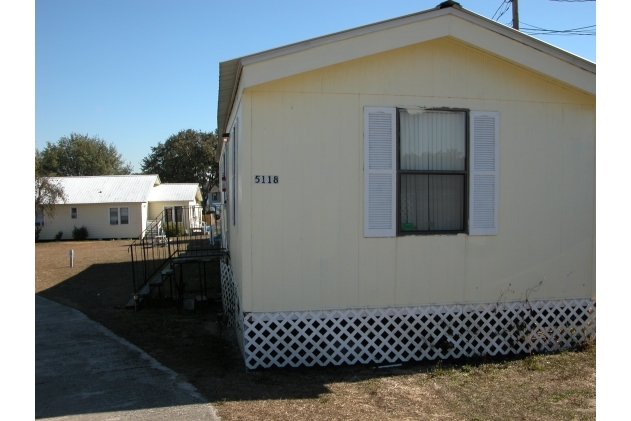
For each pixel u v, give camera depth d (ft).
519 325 22.48
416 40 20.80
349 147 20.88
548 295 22.77
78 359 22.06
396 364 21.18
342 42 20.24
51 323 29.58
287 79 20.38
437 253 21.67
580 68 22.29
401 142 21.48
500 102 22.26
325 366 20.85
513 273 22.41
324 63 20.10
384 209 21.18
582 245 23.15
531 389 18.15
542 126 22.68
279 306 20.44
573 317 23.43
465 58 21.89
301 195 20.52
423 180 21.80
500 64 22.22
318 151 20.63
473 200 22.02
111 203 112.98
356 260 20.98
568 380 19.08
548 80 22.63
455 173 21.89
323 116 20.66
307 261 20.59
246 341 20.22
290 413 15.80
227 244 37.29
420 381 19.02
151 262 61.36
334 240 20.79
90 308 34.42
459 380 19.16
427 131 21.72
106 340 25.46
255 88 20.18
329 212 20.72
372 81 21.07
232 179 29.99
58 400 17.11
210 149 189.47
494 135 22.20
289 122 20.42
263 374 19.80
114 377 19.49
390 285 21.27
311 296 20.63
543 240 22.72
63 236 112.57
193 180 191.72
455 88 21.84
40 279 50.26
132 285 44.91
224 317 30.99
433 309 21.65
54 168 220.43
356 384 18.66
